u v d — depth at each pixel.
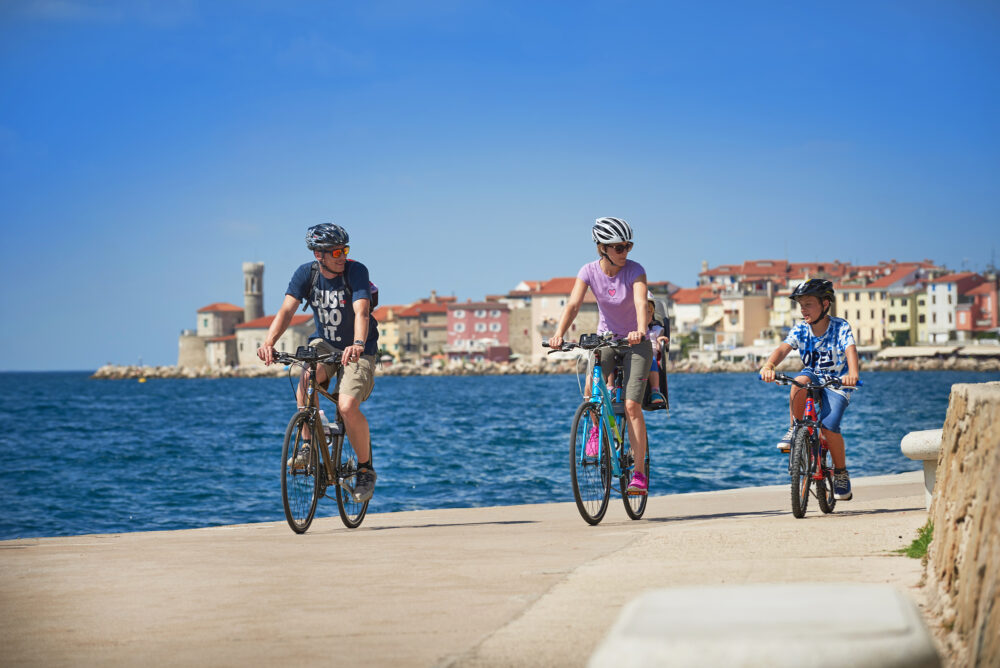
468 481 40.91
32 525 32.62
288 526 17.19
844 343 15.37
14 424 97.50
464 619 7.84
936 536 8.09
